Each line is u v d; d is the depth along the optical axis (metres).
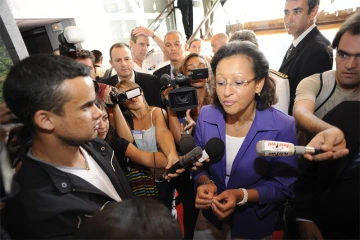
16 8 2.46
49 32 3.17
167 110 1.40
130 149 1.29
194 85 1.35
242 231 1.08
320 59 1.14
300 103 0.89
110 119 1.38
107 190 0.84
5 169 0.64
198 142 1.12
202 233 1.21
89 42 3.32
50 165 0.69
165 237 0.46
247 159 0.95
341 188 0.74
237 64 0.79
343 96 0.83
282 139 0.89
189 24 4.62
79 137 0.68
